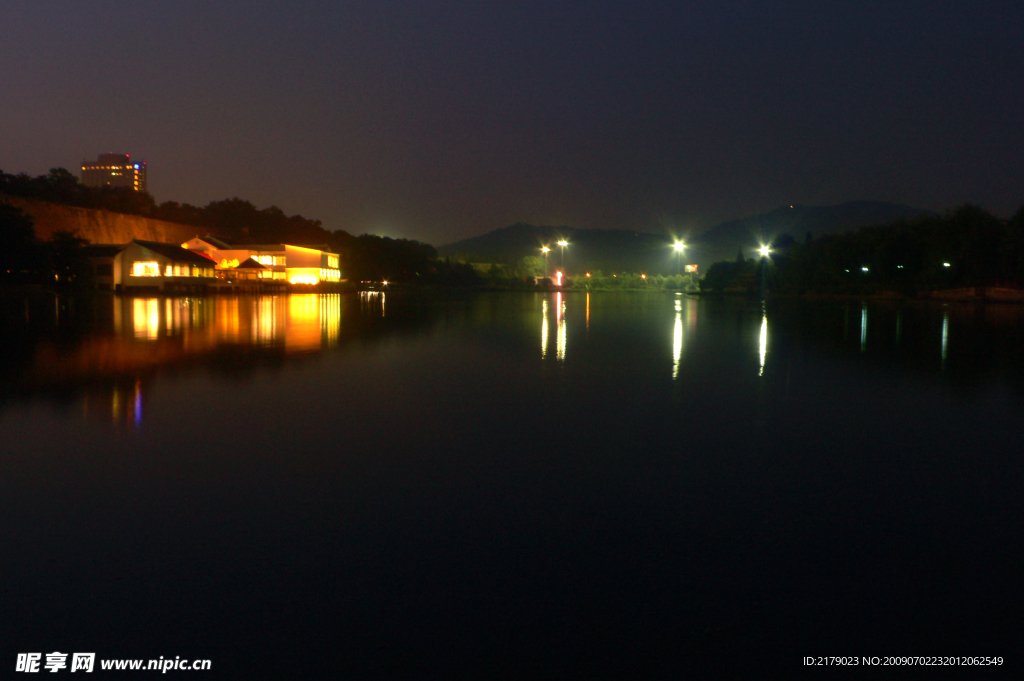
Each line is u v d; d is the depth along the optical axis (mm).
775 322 25797
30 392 9828
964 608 3615
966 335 20203
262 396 9703
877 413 8734
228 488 5520
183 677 3043
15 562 4113
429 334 20062
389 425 7918
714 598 3713
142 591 3775
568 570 4047
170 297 40219
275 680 3031
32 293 40062
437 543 4426
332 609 3594
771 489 5586
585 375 12016
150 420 8055
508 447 6926
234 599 3693
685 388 10656
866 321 26359
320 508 5074
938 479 5863
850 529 4691
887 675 3068
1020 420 8289
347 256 80188
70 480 5691
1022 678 3047
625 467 6215
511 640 3324
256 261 61344
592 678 3041
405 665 3127
